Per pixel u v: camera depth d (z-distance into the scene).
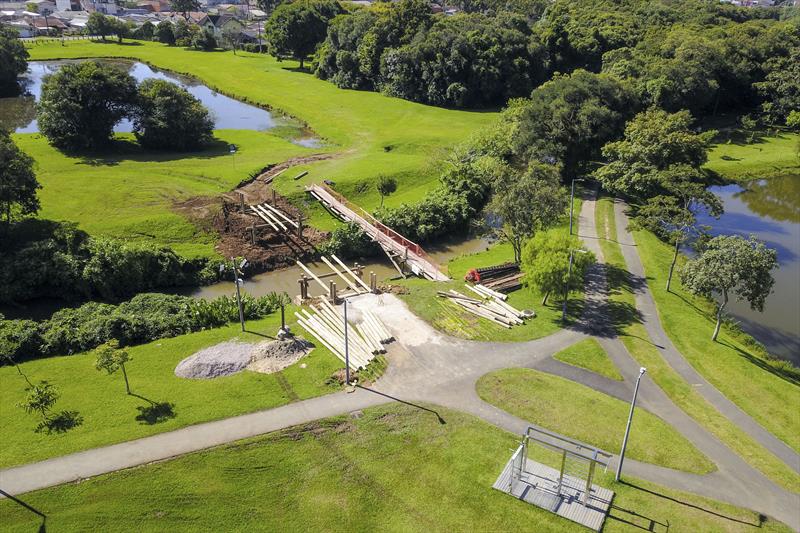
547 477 33.50
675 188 64.00
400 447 35.31
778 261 68.38
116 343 37.22
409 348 45.22
